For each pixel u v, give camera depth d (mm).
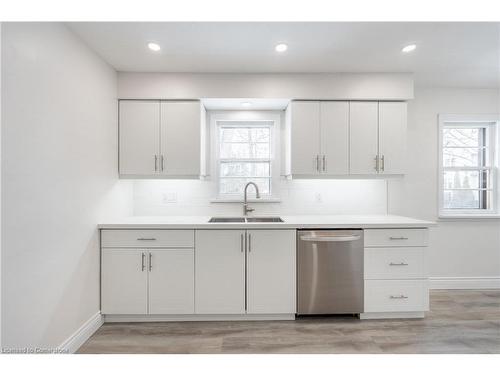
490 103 3348
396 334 2262
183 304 2445
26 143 1537
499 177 3375
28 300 1558
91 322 2252
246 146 3332
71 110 1967
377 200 3287
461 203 3387
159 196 3191
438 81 3121
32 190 1582
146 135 2768
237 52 2354
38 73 1630
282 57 2451
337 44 2234
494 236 3357
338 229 2508
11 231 1439
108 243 2420
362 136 2834
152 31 2020
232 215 3225
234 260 2457
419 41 2201
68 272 1938
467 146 3402
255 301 2461
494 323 2459
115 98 2695
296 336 2229
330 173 2832
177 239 2445
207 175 3225
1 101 1376
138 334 2262
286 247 2469
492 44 2260
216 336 2232
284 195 3244
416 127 3332
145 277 2436
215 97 2760
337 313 2471
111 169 2623
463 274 3346
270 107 3141
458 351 2029
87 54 2195
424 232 2504
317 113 2822
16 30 1464
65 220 1897
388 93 2799
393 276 2490
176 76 2742
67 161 1917
